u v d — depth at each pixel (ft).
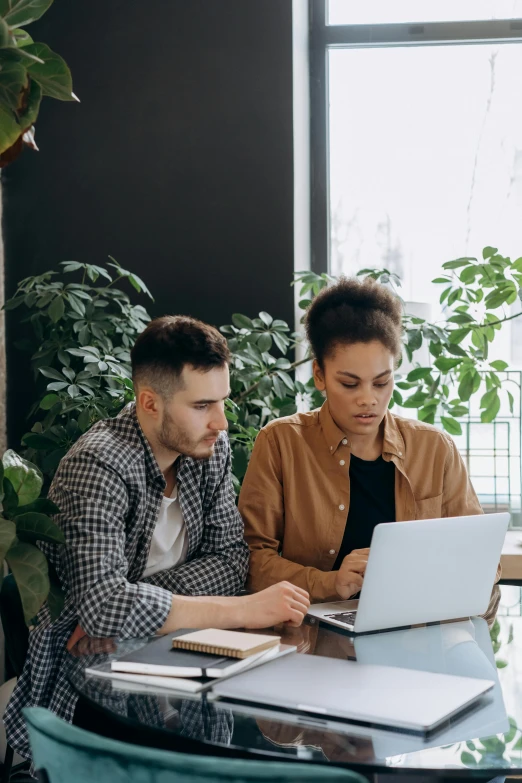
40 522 4.97
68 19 9.97
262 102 9.78
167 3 9.86
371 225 11.10
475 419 10.83
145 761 2.87
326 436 6.27
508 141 10.89
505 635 4.84
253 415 8.87
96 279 9.09
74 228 10.03
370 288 5.80
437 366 8.90
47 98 10.01
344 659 4.33
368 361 5.60
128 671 4.12
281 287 9.84
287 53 9.73
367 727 3.51
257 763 2.77
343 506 6.20
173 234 9.95
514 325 10.71
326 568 6.25
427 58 10.96
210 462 5.99
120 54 9.93
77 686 4.00
